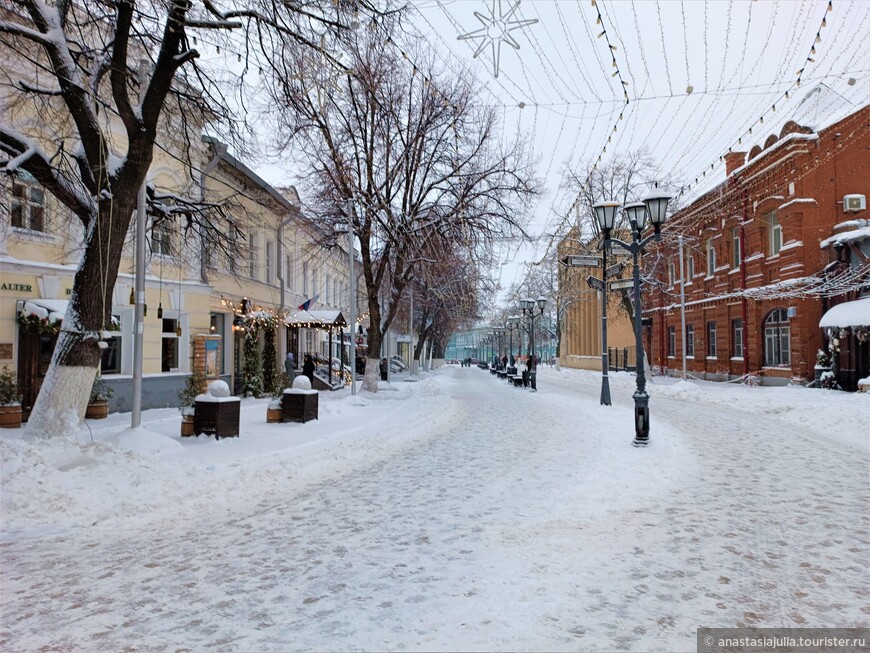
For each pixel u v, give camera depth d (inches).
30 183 483.2
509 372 1488.7
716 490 307.3
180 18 354.3
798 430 548.1
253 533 245.6
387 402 852.0
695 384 1091.3
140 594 181.9
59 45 350.6
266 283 1039.0
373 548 222.8
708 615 162.7
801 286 948.6
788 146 991.0
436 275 943.0
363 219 906.1
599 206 560.1
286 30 361.4
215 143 464.1
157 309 686.5
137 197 410.6
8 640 151.4
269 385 956.0
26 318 511.2
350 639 149.4
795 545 221.8
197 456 384.5
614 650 142.7
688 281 1459.2
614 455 395.9
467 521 256.1
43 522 257.0
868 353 863.1
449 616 162.1
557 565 201.0
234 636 152.3
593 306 2369.6
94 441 336.2
